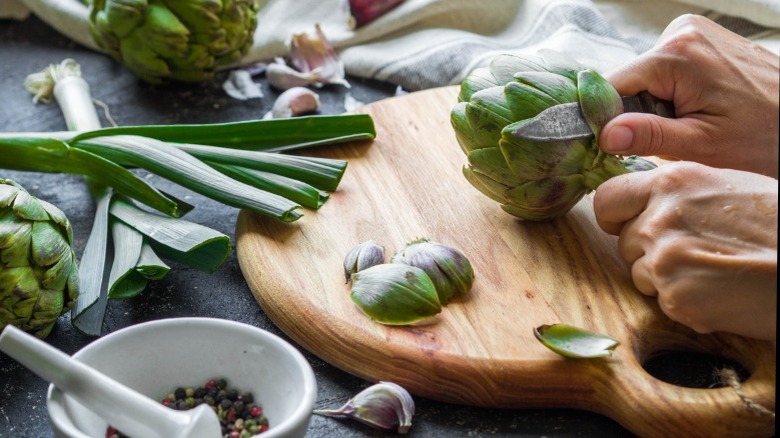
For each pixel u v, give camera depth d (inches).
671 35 29.3
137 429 23.0
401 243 29.5
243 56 39.7
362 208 30.8
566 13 38.1
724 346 26.7
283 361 24.4
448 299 27.4
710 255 25.7
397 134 34.0
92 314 28.1
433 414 25.9
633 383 25.2
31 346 22.8
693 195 26.7
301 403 23.1
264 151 33.2
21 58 42.3
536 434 25.4
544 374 25.6
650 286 27.0
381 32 40.3
